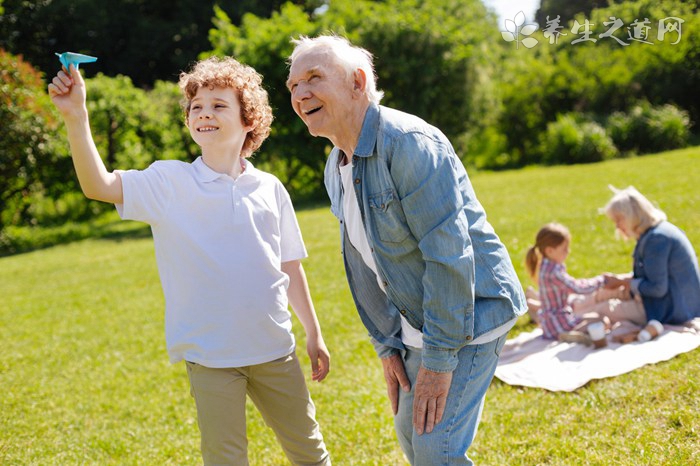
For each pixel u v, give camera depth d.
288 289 3.05
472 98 22.23
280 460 3.73
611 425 3.54
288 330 2.81
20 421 4.71
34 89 17.17
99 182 2.44
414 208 2.25
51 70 29.30
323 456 3.00
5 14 26.53
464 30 21.75
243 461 2.67
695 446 3.16
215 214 2.68
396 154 2.26
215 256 2.65
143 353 6.21
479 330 2.37
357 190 2.38
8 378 5.79
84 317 7.98
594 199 12.34
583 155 22.22
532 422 3.75
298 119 19.91
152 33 31.20
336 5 21.33
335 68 2.33
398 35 20.80
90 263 12.49
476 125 23.23
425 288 2.31
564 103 24.92
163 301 8.42
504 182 17.91
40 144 17.09
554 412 3.82
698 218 8.64
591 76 24.36
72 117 2.34
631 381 4.04
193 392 2.69
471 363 2.41
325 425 4.09
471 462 2.41
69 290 9.86
